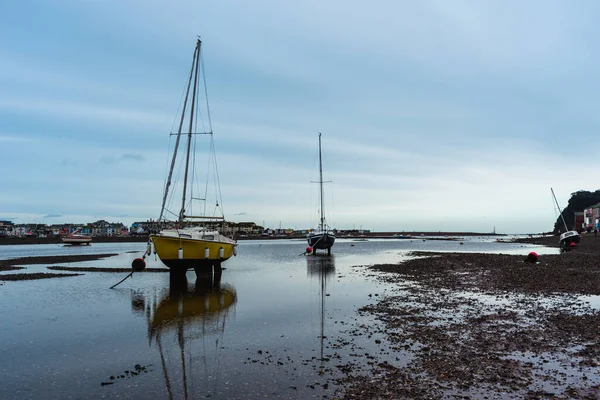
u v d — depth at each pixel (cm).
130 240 14538
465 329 1230
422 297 1812
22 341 1175
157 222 2666
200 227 2812
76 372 913
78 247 9281
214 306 1684
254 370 907
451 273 2705
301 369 906
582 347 1027
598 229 10000
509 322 1308
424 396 739
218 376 875
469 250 6444
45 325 1372
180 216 2711
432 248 7500
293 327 1305
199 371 910
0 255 5788
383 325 1307
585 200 13962
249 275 2838
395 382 812
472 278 2406
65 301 1838
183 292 2081
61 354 1051
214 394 776
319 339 1155
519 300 1681
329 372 882
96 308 1669
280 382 830
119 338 1201
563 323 1275
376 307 1605
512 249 6656
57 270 3272
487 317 1385
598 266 2820
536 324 1273
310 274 2873
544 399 720
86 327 1340
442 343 1086
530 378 821
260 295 1956
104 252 6494
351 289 2103
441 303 1659
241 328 1302
